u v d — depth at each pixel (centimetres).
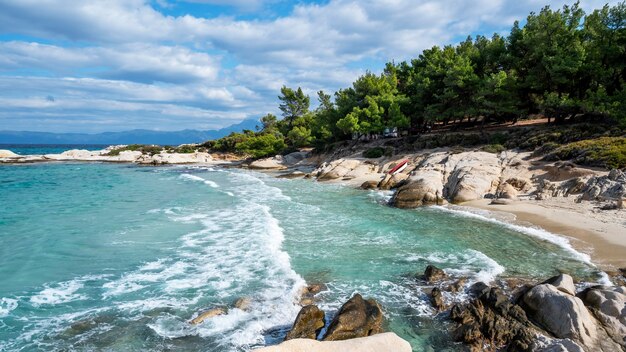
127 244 2019
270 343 1103
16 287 1484
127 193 3850
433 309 1279
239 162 9038
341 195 3681
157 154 9775
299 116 10669
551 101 4097
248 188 4284
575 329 1015
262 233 2206
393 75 7262
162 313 1283
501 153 3794
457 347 1065
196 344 1099
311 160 7331
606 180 2561
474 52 5597
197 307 1322
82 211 2877
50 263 1741
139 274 1612
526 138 3962
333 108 7475
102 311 1296
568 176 2905
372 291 1428
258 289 1452
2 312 1287
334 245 1997
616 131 3369
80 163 9131
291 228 2367
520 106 4981
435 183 3322
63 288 1477
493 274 1542
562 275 1262
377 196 3581
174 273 1620
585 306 1106
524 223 2342
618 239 1867
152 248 1953
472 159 3684
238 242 2038
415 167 4278
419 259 1762
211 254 1853
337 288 1460
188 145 12419
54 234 2206
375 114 6147
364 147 6003
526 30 4909
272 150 8331
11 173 6331
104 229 2323
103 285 1503
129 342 1111
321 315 1180
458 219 2550
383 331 1138
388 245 1986
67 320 1238
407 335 1129
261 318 1238
